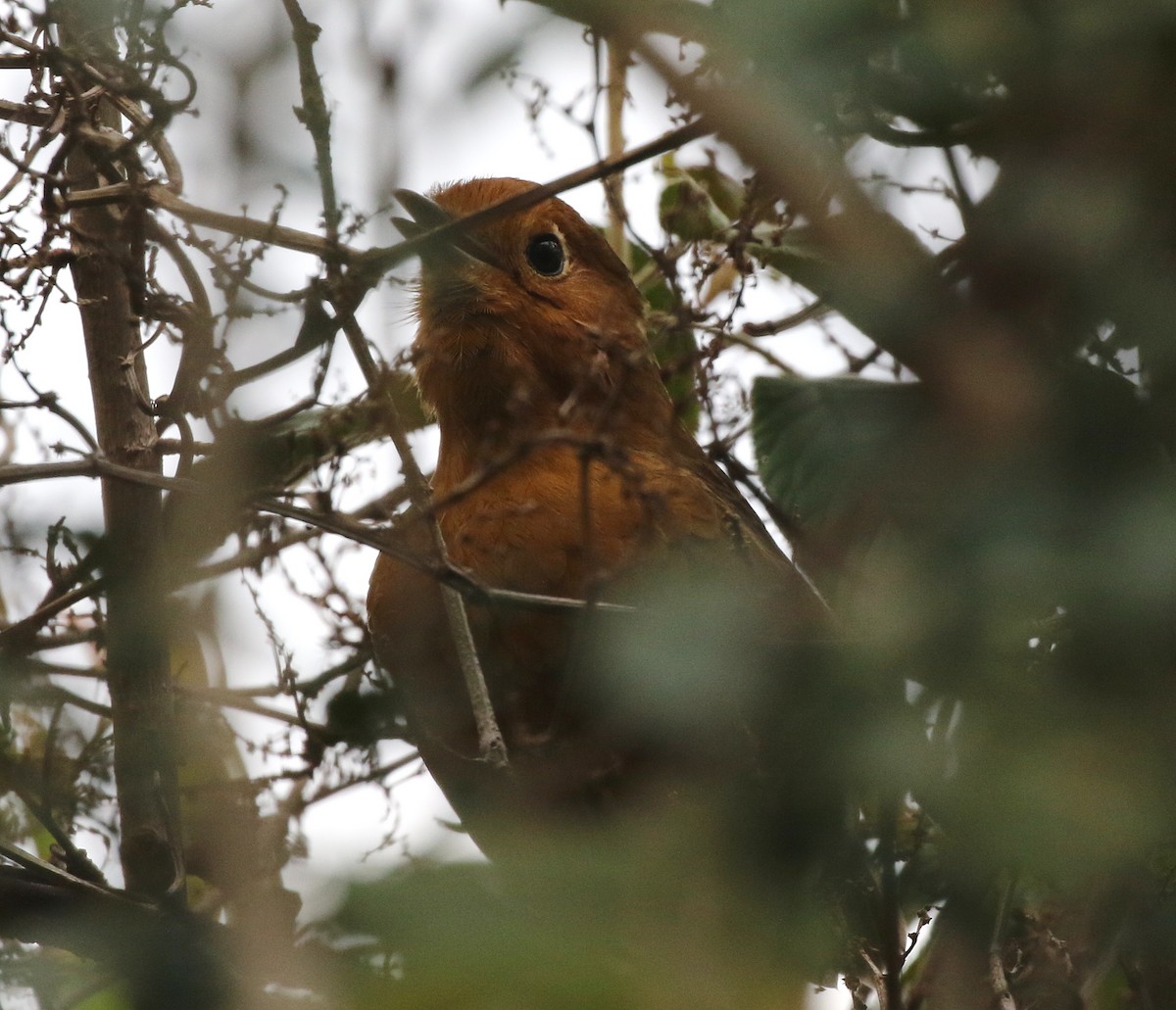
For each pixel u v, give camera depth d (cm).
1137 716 378
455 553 790
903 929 605
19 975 576
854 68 464
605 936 347
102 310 682
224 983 471
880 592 434
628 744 580
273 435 637
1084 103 427
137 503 650
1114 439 423
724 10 455
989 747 380
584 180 555
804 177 446
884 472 482
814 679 417
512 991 318
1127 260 430
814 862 439
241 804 634
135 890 630
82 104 607
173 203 582
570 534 775
